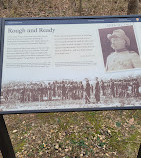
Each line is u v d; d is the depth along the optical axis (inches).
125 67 74.7
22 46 77.0
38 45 77.1
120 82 73.7
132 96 72.9
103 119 147.8
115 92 73.1
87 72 74.5
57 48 76.8
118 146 122.7
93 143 125.5
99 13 304.2
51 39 77.6
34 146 127.5
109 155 116.9
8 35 77.8
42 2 322.0
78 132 136.2
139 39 77.5
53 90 73.5
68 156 118.0
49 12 306.5
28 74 74.6
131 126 138.9
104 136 131.0
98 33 78.0
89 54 76.1
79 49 76.6
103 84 73.6
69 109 71.7
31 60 75.8
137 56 75.9
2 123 76.7
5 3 319.0
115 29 78.3
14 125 150.1
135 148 120.6
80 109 71.6
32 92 73.4
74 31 78.2
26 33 78.0
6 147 81.0
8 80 74.0
